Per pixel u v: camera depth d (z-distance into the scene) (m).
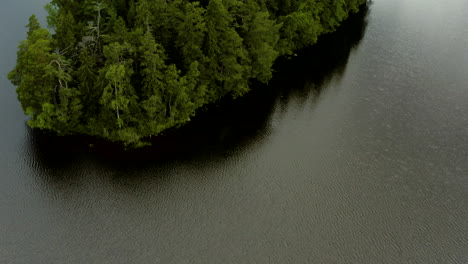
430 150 69.94
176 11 71.38
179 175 62.34
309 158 67.25
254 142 70.69
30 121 66.88
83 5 74.69
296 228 54.50
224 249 51.38
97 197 57.91
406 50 107.31
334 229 54.59
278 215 56.28
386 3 144.25
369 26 123.88
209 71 75.00
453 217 56.91
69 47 66.56
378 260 50.72
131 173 62.09
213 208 56.94
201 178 62.03
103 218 54.78
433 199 59.81
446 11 135.00
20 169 61.94
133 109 66.94
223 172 63.47
